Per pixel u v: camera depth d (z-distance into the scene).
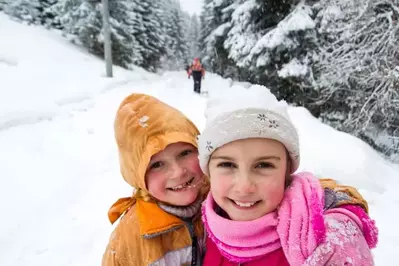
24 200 3.70
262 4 11.62
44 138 5.80
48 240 3.00
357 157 4.05
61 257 2.75
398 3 6.67
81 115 7.51
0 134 5.86
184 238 1.21
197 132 1.34
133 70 23.00
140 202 1.25
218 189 0.94
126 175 1.29
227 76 21.83
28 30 18.33
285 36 9.38
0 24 17.38
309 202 0.87
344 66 7.46
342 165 3.95
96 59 19.55
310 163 4.00
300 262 0.80
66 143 5.57
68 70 13.77
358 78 7.26
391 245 2.67
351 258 0.77
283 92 10.31
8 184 4.06
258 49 9.99
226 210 0.96
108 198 3.73
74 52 17.73
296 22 9.02
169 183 1.18
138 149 1.19
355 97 7.77
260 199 0.89
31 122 6.79
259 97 0.95
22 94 9.10
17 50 14.43
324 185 1.03
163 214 1.18
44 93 9.59
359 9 7.03
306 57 9.31
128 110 1.24
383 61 6.85
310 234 0.81
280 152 0.93
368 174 3.81
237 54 12.38
